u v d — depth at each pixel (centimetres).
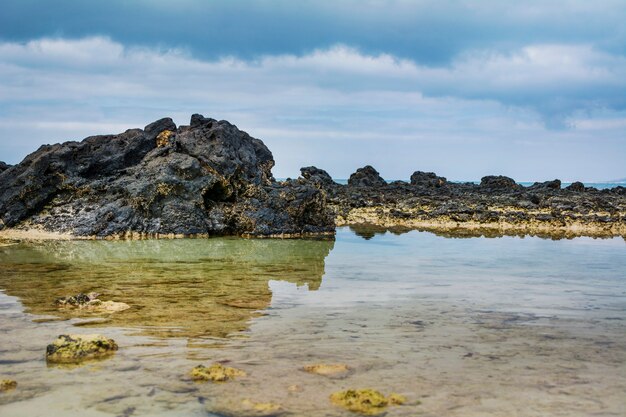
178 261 1902
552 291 1429
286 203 2880
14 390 731
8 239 2473
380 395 698
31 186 2758
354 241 2623
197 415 658
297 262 1919
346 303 1270
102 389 735
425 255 2141
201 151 2908
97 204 2747
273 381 762
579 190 6097
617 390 736
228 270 1725
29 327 1035
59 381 762
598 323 1094
